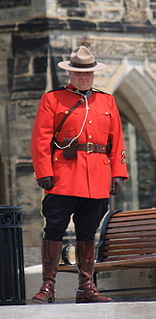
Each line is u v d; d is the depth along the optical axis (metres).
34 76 45.62
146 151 58.75
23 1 45.62
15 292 19.16
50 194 18.94
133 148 58.44
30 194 45.62
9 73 46.09
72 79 19.08
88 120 19.00
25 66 45.84
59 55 45.62
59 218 18.91
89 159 18.92
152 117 50.94
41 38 45.53
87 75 19.00
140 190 59.00
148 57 48.81
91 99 19.19
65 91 19.12
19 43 45.88
